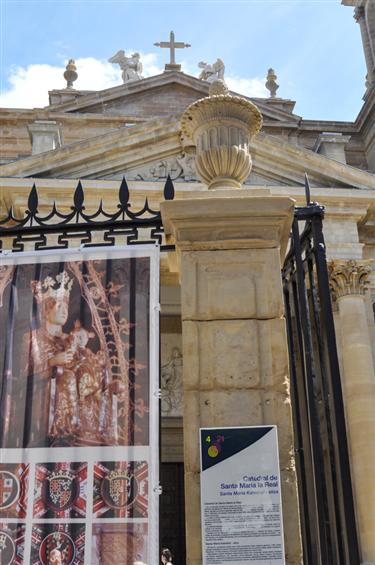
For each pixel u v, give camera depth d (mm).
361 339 17875
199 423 4684
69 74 29656
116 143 19375
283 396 4750
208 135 6020
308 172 19953
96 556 4543
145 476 4742
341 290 18562
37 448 4879
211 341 4926
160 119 19656
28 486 4770
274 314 5008
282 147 19812
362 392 17203
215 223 5242
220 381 4797
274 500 4418
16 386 5090
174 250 5535
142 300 5309
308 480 6668
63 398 5035
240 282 5109
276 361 4852
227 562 4273
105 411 4969
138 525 4609
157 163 19859
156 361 5094
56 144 20594
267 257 5188
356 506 16125
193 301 5043
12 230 5516
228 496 4438
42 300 5379
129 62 29641
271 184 19859
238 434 4602
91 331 5246
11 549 4602
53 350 5203
